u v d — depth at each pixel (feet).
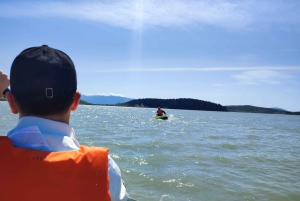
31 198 3.75
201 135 53.47
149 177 21.63
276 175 24.79
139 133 51.60
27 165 3.86
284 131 82.07
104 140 39.45
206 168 25.44
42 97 4.20
